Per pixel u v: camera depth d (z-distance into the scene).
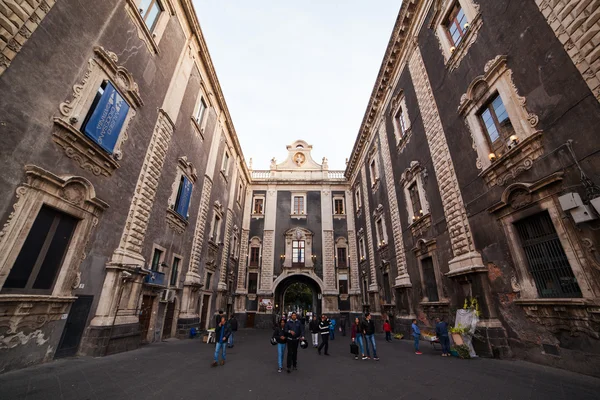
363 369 7.37
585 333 5.91
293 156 33.66
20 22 6.03
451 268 10.34
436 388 5.41
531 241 7.45
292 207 30.66
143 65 10.78
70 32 7.39
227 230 23.33
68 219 7.58
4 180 5.81
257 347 12.38
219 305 20.75
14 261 5.93
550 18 6.84
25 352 6.25
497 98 8.80
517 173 7.73
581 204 5.85
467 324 8.72
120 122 9.31
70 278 7.44
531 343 7.20
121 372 6.43
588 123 5.95
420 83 13.62
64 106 7.19
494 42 8.74
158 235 12.14
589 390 4.92
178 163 14.02
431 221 12.32
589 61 5.93
